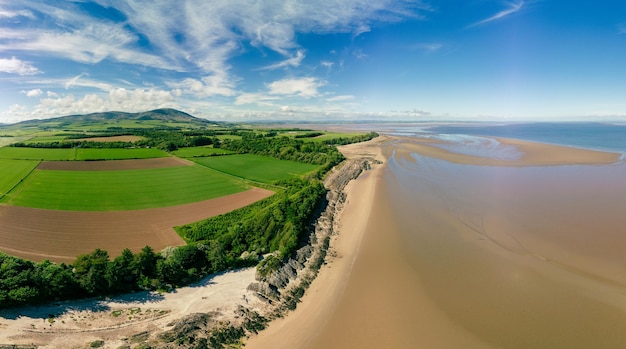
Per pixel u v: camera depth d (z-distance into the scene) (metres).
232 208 62.88
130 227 52.00
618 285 36.97
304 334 30.55
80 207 59.56
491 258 43.81
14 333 26.06
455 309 33.78
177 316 31.02
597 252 44.12
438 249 46.88
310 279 39.94
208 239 48.16
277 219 50.44
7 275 29.23
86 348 25.95
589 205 61.94
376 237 51.50
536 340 29.12
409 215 60.28
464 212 60.53
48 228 49.69
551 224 53.59
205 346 27.62
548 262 42.22
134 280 34.72
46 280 30.16
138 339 27.48
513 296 35.62
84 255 34.44
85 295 32.00
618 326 30.52
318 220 57.66
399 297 36.16
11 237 45.72
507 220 55.94
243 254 43.56
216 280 37.97
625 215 56.38
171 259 36.81
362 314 33.50
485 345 28.84
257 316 32.28
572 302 34.28
